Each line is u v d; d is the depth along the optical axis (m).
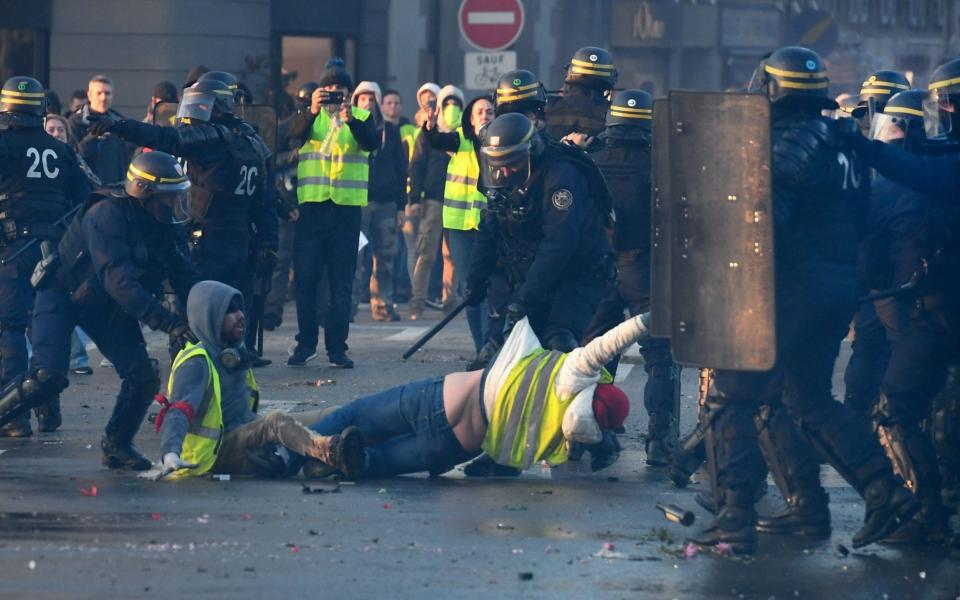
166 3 64.19
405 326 47.16
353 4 69.94
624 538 19.02
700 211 18.19
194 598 15.77
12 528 18.98
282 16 68.94
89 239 23.53
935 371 19.73
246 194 30.91
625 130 25.45
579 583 16.70
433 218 48.88
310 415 23.86
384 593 16.08
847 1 110.31
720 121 18.11
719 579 17.06
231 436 23.19
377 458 23.06
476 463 23.61
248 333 36.88
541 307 24.19
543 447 22.66
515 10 43.19
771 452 19.83
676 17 89.19
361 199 37.34
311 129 37.09
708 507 19.72
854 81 109.50
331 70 37.31
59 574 16.64
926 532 19.23
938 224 19.77
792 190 18.27
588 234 24.16
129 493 21.55
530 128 23.88
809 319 18.53
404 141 51.28
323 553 17.84
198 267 30.56
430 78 71.75
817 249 18.58
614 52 88.06
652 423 24.98
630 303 25.56
